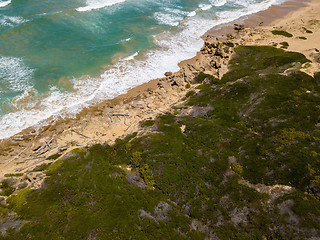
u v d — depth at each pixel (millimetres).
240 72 43500
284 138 26781
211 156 25969
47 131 33000
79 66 44062
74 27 52781
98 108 37375
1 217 19984
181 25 61812
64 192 22172
